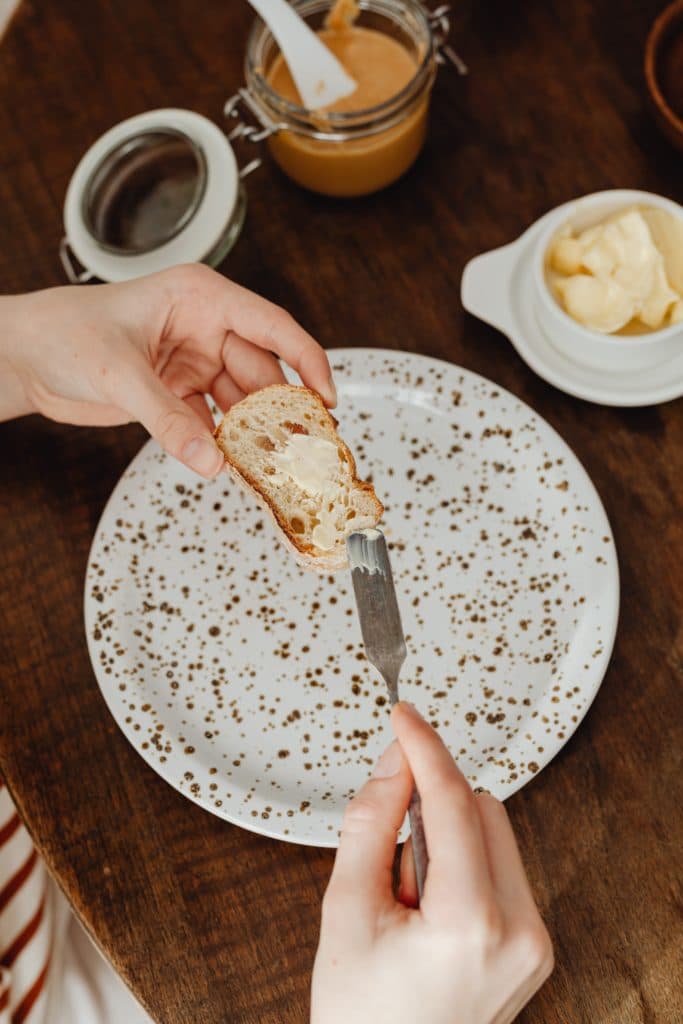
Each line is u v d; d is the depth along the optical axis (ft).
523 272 2.26
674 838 1.94
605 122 2.42
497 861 1.76
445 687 2.06
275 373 2.21
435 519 2.18
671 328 2.10
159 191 2.36
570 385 2.17
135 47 2.57
